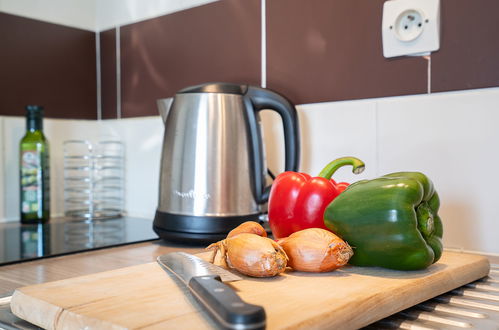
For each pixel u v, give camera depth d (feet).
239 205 2.70
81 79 4.24
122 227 3.51
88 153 4.25
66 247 2.75
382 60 2.79
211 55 3.57
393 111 2.76
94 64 4.27
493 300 1.84
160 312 1.40
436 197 2.04
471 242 2.54
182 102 2.76
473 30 2.49
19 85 3.85
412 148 2.70
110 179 4.22
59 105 4.10
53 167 4.09
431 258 1.86
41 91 3.99
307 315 1.36
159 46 3.89
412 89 2.69
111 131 4.25
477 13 2.48
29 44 3.90
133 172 4.09
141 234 3.19
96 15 4.26
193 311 1.40
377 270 1.92
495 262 2.36
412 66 2.69
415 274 1.84
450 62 2.57
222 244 1.94
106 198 4.23
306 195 2.22
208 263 1.92
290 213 2.25
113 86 4.23
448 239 2.61
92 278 1.77
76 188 4.22
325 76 3.02
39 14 3.95
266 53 3.28
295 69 3.15
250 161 2.76
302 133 3.13
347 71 2.93
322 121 3.04
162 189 2.82
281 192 2.30
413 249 1.84
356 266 1.99
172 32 3.80
